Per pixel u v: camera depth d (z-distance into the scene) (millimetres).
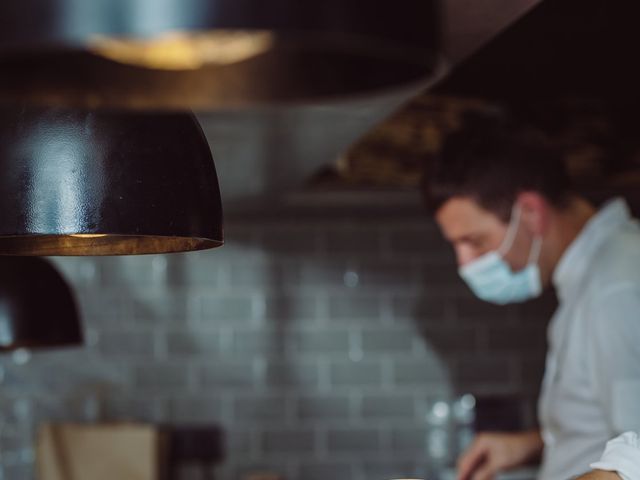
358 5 687
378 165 4113
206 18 663
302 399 4410
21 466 3973
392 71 756
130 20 657
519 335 4449
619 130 4051
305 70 792
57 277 2314
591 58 3686
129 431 3979
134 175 1177
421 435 4410
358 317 4441
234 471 4371
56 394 4242
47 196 1156
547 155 2479
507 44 3555
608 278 2219
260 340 4422
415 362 4434
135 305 4395
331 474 4391
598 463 1512
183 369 4395
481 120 4039
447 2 1690
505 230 2475
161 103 786
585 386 2332
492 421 4383
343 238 4461
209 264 4426
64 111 1174
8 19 669
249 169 3346
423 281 4461
